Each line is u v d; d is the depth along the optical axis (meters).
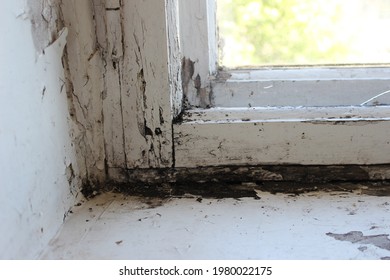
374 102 0.75
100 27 0.67
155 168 0.73
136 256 0.57
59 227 0.63
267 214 0.66
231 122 0.71
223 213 0.66
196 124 0.71
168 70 0.69
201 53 0.74
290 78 0.76
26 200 0.54
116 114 0.70
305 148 0.72
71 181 0.67
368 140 0.72
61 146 0.63
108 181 0.73
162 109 0.70
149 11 0.66
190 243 0.60
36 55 0.56
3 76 0.49
